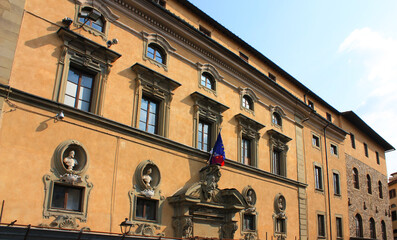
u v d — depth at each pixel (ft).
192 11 71.10
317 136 100.78
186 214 53.67
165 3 65.72
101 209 46.21
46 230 38.78
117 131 50.37
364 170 124.77
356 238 103.60
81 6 51.37
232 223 61.57
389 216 134.92
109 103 51.01
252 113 77.46
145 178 51.96
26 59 43.83
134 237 46.70
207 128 66.85
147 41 59.00
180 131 60.13
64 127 44.98
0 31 42.19
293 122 90.53
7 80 41.37
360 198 115.75
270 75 90.02
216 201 61.05
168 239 51.08
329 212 96.17
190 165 59.82
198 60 67.87
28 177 40.63
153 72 56.34
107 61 51.65
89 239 42.29
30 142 41.65
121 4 56.44
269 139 79.97
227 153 67.97
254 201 70.33
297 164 87.51
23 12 45.01
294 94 98.17
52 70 45.91
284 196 79.71
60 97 45.78
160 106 58.59
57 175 42.98
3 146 39.50
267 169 76.95
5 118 40.32
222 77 71.72
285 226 77.10
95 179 46.44
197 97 63.77
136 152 52.16
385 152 151.43
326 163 101.40
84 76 50.08
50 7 47.93
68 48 47.96
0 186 38.37
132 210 49.65
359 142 127.95
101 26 53.83
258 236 69.21
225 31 77.10
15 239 36.86
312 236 85.97
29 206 39.99
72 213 43.27
